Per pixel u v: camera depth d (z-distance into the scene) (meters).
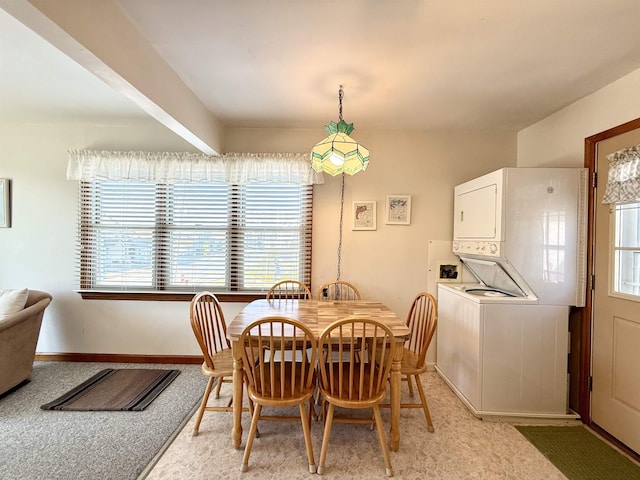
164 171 2.76
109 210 2.86
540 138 2.60
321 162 1.74
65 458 1.67
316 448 1.78
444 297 2.67
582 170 2.07
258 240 2.89
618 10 1.32
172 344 2.89
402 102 2.29
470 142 2.90
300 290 2.87
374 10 1.34
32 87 2.14
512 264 2.07
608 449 1.81
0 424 1.95
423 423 2.04
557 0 1.27
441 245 2.90
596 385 1.99
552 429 1.99
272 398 1.58
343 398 1.59
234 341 1.72
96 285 2.88
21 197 2.85
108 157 2.75
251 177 2.75
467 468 1.64
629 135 1.81
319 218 2.90
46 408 2.11
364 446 1.80
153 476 1.56
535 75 1.89
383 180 2.90
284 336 1.68
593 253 2.02
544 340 2.09
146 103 1.67
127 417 2.04
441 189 2.90
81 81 2.06
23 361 2.40
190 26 1.47
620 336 1.84
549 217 2.07
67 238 2.87
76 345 2.89
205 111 2.39
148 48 1.60
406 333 1.76
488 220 2.23
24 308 2.46
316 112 2.50
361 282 2.91
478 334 2.10
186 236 2.88
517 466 1.67
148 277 2.88
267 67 1.83
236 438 1.74
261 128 2.88
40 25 1.06
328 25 1.45
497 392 2.09
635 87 1.82
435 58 1.71
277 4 1.31
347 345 2.15
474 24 1.43
